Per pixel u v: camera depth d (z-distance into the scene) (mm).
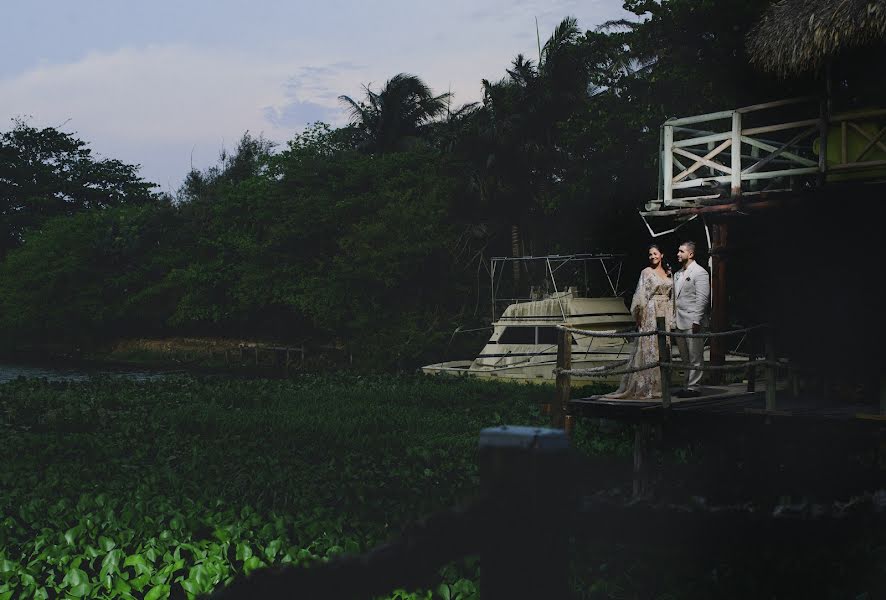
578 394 18859
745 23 22406
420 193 39844
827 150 10594
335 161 43688
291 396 21250
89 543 7730
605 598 5875
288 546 7504
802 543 4344
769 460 9258
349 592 1789
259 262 42656
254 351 44250
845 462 8695
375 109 50156
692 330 11047
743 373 13695
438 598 5867
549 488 1893
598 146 27734
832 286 11023
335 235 41188
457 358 37750
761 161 10984
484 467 1939
